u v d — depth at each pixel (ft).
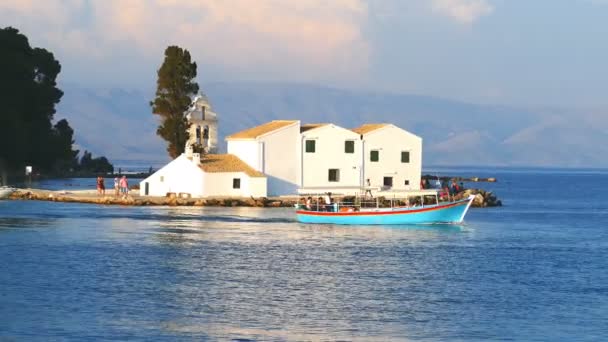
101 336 279.28
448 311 318.04
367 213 583.17
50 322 294.66
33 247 456.45
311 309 317.22
